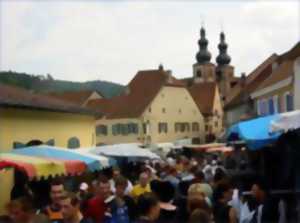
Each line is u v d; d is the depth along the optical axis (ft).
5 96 61.57
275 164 42.80
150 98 274.57
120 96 282.36
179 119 288.10
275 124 33.47
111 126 271.28
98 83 381.60
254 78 188.96
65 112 76.95
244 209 32.04
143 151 67.36
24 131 64.44
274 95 113.09
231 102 199.62
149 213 22.41
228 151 108.47
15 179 47.62
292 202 34.96
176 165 58.59
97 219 29.43
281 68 128.77
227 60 458.50
